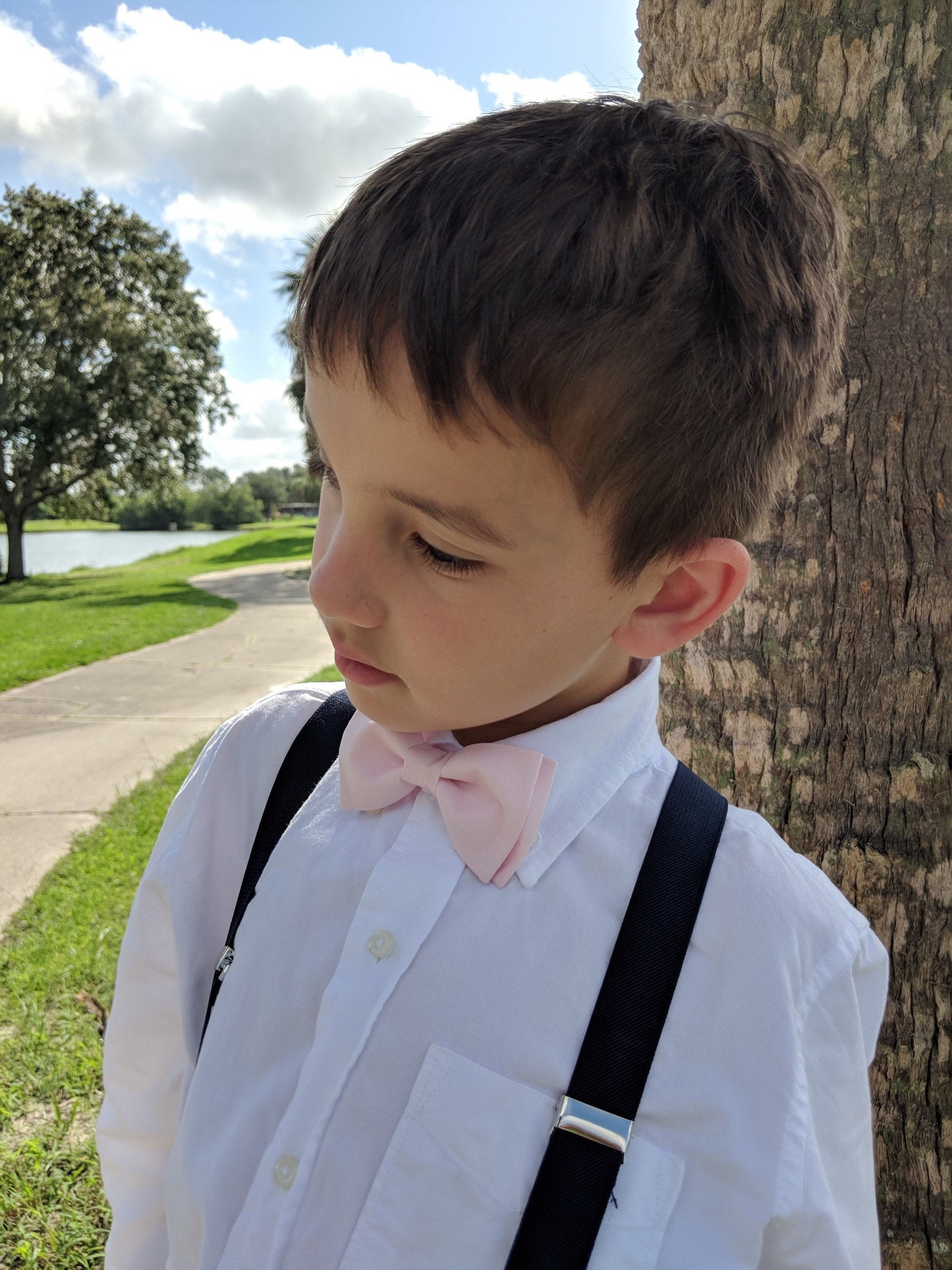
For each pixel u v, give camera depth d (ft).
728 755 5.42
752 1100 2.43
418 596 2.22
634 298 2.09
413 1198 2.38
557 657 2.36
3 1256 7.31
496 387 1.99
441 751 2.86
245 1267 2.46
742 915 2.59
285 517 252.21
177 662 33.96
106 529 241.35
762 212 2.37
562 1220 2.30
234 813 3.41
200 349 90.84
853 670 5.08
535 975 2.53
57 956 11.51
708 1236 2.35
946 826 5.01
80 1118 8.82
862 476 5.00
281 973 2.81
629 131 2.33
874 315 4.92
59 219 82.84
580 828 2.71
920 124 4.76
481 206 2.06
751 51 4.99
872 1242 2.75
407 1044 2.50
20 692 28.35
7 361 82.69
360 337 2.06
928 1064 5.14
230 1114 2.75
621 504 2.20
